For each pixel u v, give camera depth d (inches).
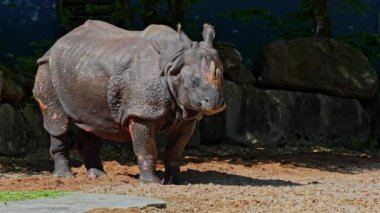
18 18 1617.9
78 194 823.7
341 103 1581.0
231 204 821.9
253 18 1642.5
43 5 1626.5
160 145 1413.6
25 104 1397.6
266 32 1727.4
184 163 1264.8
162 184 967.0
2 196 796.6
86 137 1058.1
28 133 1369.3
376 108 1622.8
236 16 1600.6
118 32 1028.5
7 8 1614.2
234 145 1513.3
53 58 1037.2
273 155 1412.4
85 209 735.1
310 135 1560.0
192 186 951.6
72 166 1237.7
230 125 1509.6
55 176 1042.7
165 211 769.6
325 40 1592.0
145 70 962.7
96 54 999.6
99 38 1024.2
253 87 1544.0
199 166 1212.5
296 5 1749.5
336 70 1582.2
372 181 1091.3
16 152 1330.0
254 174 1148.5
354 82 1588.3
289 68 1560.0
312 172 1207.6
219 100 924.0
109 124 992.9
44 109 1046.4
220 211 780.0
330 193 924.0
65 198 789.9
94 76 990.4
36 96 1053.2
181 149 996.6
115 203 773.9
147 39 983.6
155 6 1520.7
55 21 1627.7
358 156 1441.9
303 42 1579.7
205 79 926.4
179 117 959.0
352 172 1224.2
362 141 1582.2
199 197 863.7
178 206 800.3
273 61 1555.1
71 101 1018.1
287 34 1691.7
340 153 1481.3
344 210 804.0
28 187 927.7
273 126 1536.7
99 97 988.6
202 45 945.5
